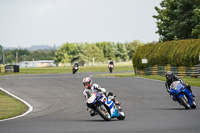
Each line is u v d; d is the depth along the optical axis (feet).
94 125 90.84
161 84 239.09
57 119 110.93
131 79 293.23
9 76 406.62
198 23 436.35
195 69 295.69
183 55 307.58
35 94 202.18
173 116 105.29
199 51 292.20
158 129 80.12
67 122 100.22
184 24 454.81
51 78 330.13
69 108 144.87
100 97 98.17
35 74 454.40
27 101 173.27
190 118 98.63
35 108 148.15
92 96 97.81
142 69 376.89
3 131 84.23
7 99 181.68
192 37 453.99
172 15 495.00
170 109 126.52
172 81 125.29
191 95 122.52
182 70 311.68
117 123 93.50
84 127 87.51
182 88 120.57
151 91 198.59
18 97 190.08
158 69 349.61
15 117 120.67
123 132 77.46
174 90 120.98
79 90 216.33
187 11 458.91
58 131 81.87
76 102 163.84
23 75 428.56
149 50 367.66
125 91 202.80
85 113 127.13
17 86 253.44
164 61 336.49
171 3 497.05
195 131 75.51
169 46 336.08
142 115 112.68
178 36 471.62
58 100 173.99
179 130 77.61
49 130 83.71
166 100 158.51
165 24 497.87
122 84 247.09
